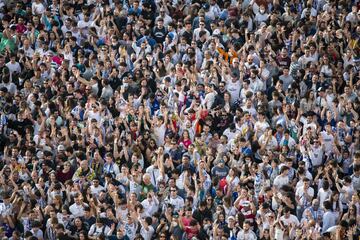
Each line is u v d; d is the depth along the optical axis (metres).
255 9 129.50
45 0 129.62
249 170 106.44
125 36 123.38
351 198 105.75
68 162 106.56
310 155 109.56
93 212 103.06
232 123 112.56
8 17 125.44
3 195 102.88
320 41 123.75
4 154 109.00
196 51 122.31
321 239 99.50
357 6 131.12
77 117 113.38
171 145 110.00
